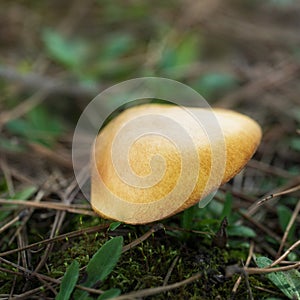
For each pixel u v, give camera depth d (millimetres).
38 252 274
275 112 366
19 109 369
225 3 526
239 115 276
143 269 260
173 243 273
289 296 252
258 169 328
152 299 250
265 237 289
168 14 501
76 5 518
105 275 246
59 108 379
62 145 349
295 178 316
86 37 466
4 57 423
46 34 408
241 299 257
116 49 415
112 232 271
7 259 273
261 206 305
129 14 496
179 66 399
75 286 247
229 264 271
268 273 258
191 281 250
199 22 489
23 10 498
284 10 520
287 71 406
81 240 273
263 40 462
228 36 472
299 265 258
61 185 314
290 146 334
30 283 260
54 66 419
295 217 289
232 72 406
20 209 293
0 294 258
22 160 334
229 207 284
